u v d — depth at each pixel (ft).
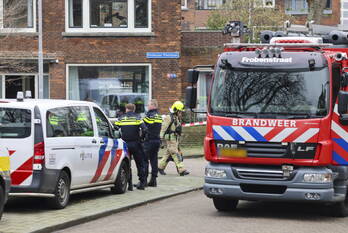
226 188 44.83
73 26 102.17
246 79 45.50
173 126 71.36
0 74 101.76
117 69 102.68
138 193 56.70
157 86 102.42
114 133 54.75
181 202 53.83
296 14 162.09
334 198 44.24
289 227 41.98
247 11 127.54
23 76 102.32
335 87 45.01
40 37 86.99
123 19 102.32
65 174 46.98
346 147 44.55
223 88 45.80
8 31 95.91
